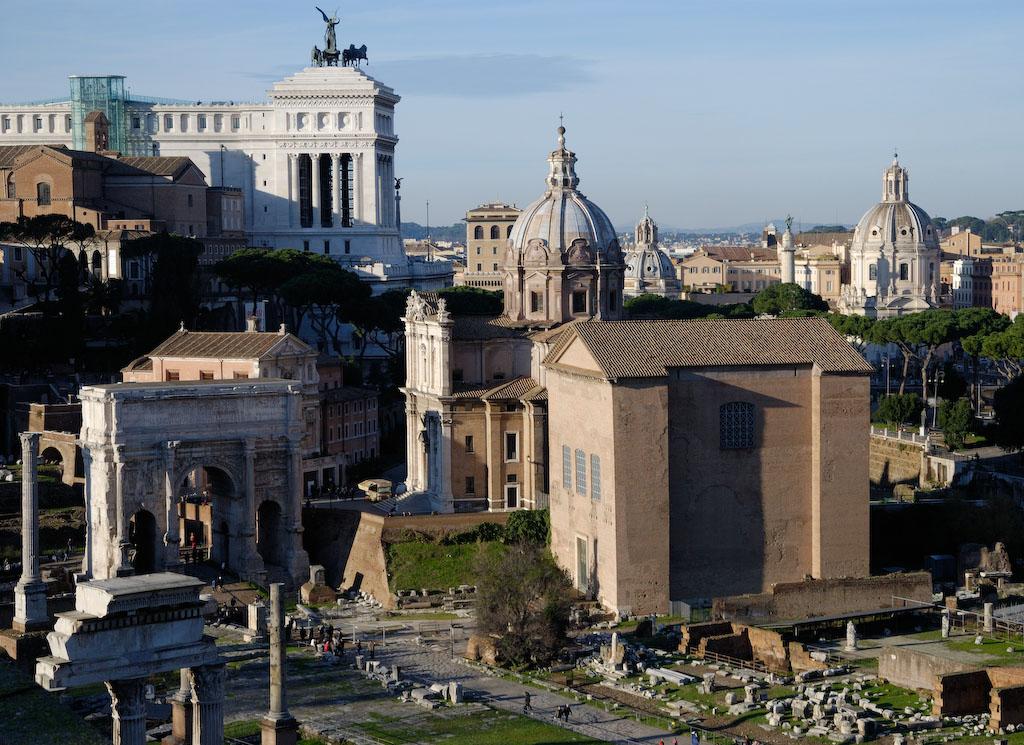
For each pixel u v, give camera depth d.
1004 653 138.62
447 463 188.12
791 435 163.00
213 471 173.88
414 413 199.38
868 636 150.25
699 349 161.62
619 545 154.62
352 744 112.88
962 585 169.12
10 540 176.38
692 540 160.25
